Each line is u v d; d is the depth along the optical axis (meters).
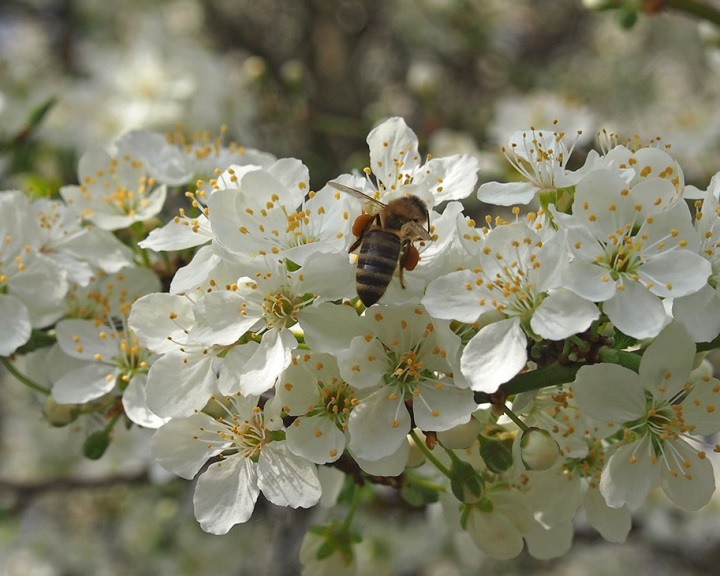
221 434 0.21
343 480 0.24
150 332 0.21
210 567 0.40
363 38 0.54
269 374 0.21
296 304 0.21
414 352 0.21
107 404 0.23
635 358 0.21
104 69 0.37
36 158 0.34
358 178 0.22
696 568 0.41
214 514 0.21
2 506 0.33
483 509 0.22
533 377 0.21
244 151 0.24
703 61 0.62
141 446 0.33
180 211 0.22
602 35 0.63
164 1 0.53
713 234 0.21
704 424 0.21
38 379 0.24
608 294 0.20
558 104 0.36
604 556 0.47
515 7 0.57
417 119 0.49
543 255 0.21
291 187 0.22
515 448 0.22
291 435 0.21
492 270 0.21
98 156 0.24
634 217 0.21
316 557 0.23
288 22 0.52
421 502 0.23
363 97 0.50
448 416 0.21
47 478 0.35
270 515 0.38
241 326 0.21
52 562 0.41
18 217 0.23
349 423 0.21
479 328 0.21
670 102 0.59
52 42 0.52
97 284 0.24
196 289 0.21
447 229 0.21
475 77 0.53
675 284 0.20
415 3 0.54
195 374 0.21
